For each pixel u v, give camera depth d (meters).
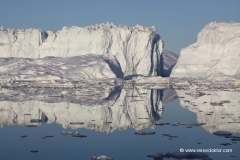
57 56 195.12
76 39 192.88
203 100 96.56
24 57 197.25
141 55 185.38
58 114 73.50
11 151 46.00
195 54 192.75
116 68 175.50
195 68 187.25
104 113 75.00
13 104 86.62
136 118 69.75
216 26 192.75
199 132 56.41
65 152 45.28
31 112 75.69
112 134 55.41
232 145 47.94
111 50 186.25
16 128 60.34
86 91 111.94
